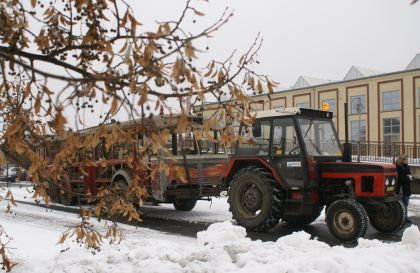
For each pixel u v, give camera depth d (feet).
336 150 31.50
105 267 16.53
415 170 61.93
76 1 9.62
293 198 29.73
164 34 8.07
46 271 16.69
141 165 10.98
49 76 6.87
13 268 17.10
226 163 38.34
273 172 30.19
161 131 9.60
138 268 16.12
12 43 8.75
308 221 33.76
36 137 8.98
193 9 8.05
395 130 107.76
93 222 35.37
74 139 9.14
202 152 36.65
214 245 17.60
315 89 122.01
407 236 17.80
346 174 28.35
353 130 115.34
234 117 9.29
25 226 32.14
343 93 116.78
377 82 110.73
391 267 14.56
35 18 9.71
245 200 31.30
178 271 15.66
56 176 11.64
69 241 25.50
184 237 28.81
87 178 41.11
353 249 16.99
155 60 7.99
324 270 14.34
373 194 27.32
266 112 31.42
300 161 29.04
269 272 14.26
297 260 15.25
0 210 45.24
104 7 9.62
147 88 8.20
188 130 9.39
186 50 7.85
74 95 7.57
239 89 8.89
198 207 46.44
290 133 29.84
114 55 8.96
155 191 34.40
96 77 7.85
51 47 10.21
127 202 12.16
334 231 27.09
